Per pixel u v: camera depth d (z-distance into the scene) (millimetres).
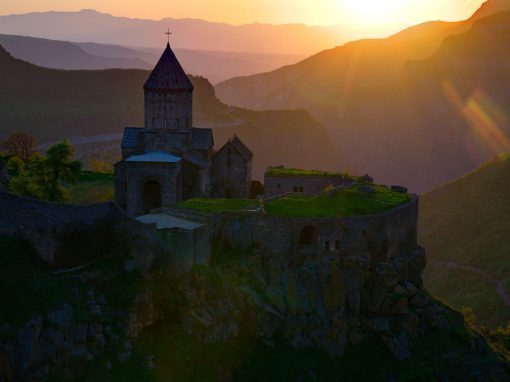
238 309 59375
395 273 69500
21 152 128125
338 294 65312
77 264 52938
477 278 122438
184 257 58688
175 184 79688
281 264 64938
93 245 54281
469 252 131875
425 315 70375
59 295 47781
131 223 55594
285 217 65312
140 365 49938
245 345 59219
